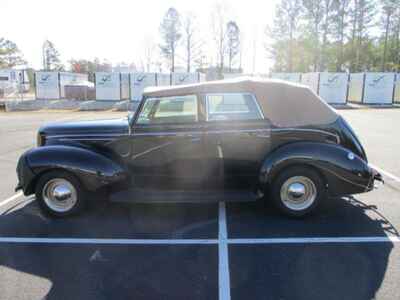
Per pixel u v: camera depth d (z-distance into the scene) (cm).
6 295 270
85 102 2575
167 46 5212
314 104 420
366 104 2552
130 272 302
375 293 268
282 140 415
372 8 4500
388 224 398
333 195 405
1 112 2175
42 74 2647
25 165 407
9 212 445
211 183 436
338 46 4541
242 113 420
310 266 308
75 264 316
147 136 431
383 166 680
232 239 363
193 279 290
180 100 425
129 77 2630
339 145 412
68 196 418
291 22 4556
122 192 425
